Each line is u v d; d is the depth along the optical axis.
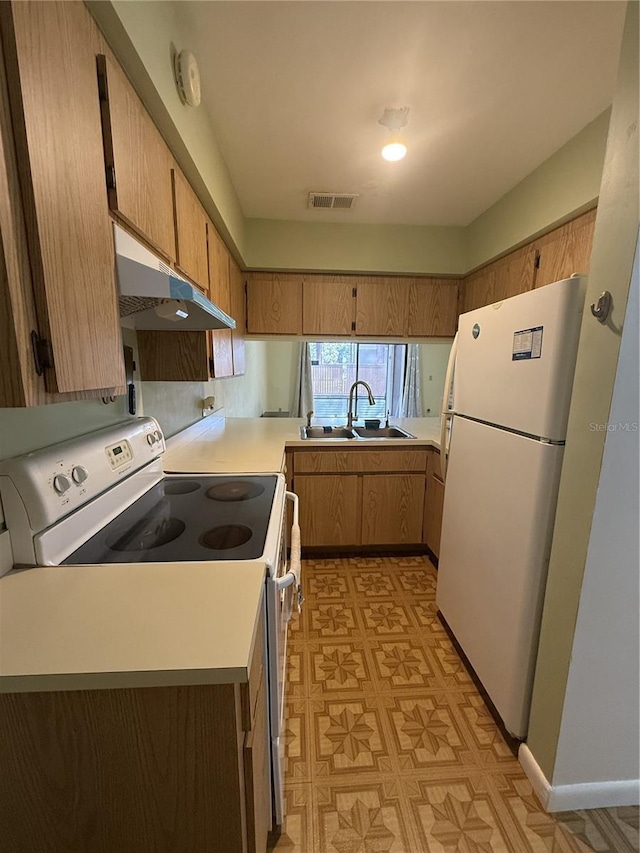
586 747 1.13
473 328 1.60
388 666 1.71
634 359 0.93
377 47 1.27
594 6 1.11
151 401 1.73
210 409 2.78
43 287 0.60
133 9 0.84
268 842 1.06
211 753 0.63
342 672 1.67
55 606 0.70
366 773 1.25
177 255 1.31
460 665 1.72
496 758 1.31
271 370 6.08
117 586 0.77
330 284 2.84
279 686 1.11
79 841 0.67
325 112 1.58
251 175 2.08
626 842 1.08
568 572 1.09
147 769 0.64
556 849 1.06
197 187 1.52
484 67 1.34
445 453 1.96
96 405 1.23
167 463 1.78
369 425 3.04
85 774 0.63
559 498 1.13
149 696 0.61
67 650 0.60
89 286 0.73
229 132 1.71
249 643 0.61
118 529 1.06
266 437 2.47
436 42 1.24
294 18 1.15
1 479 0.80
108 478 1.10
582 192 1.70
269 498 1.34
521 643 1.26
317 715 1.46
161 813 0.66
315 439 2.52
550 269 1.97
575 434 1.07
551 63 1.33
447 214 2.60
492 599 1.43
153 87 0.97
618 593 1.05
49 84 0.61
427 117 1.62
